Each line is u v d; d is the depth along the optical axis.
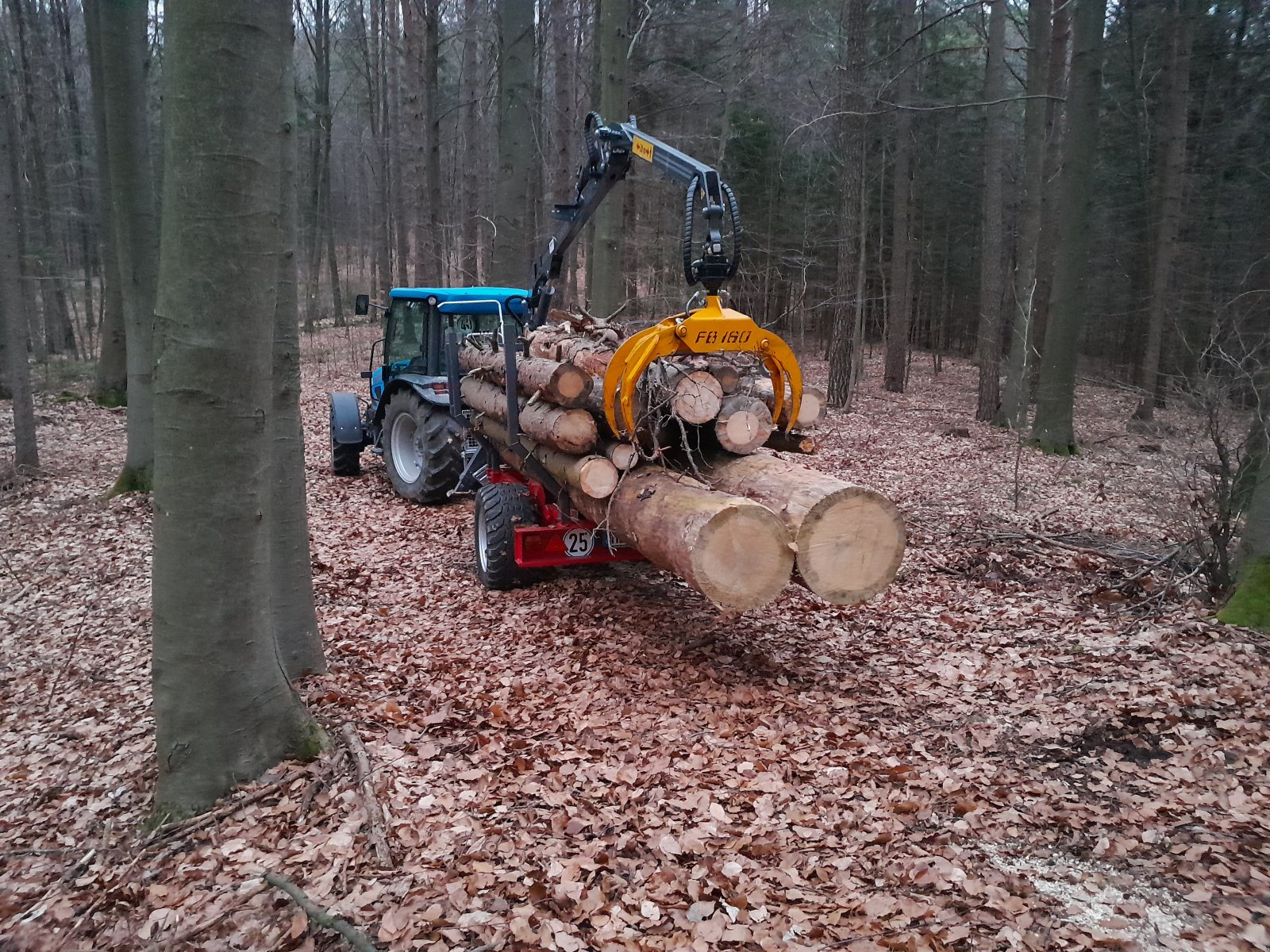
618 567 7.12
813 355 28.06
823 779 3.78
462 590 6.60
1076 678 4.69
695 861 3.19
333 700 4.51
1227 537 5.60
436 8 19.72
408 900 2.91
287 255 4.55
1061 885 3.00
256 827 3.50
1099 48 11.74
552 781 3.74
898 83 18.70
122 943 2.86
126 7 8.62
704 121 21.88
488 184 25.80
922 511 8.85
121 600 6.69
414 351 9.82
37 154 20.95
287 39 4.25
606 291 11.43
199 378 3.48
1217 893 2.87
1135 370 20.61
